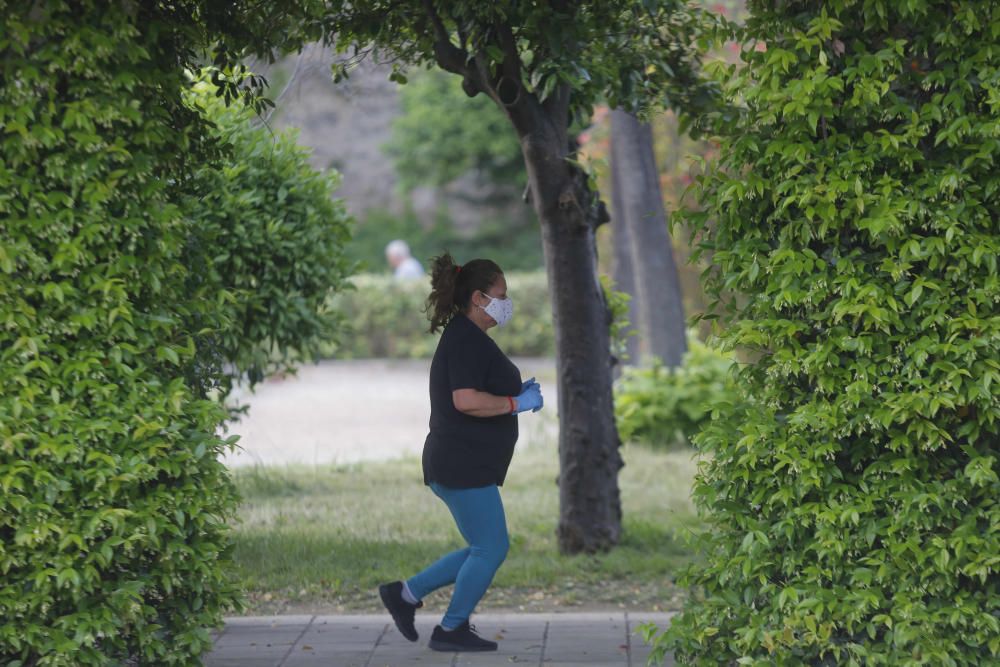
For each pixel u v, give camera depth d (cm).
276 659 1153
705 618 961
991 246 876
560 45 1245
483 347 1114
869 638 930
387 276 4941
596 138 2955
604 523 1600
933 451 901
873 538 901
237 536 1686
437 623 1288
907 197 890
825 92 880
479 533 1132
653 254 2784
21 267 897
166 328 934
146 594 971
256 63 1428
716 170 952
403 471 2380
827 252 925
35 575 891
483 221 6575
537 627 1265
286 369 1866
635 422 2581
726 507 957
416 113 5969
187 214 1048
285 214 1611
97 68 887
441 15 1306
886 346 898
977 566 879
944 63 905
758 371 965
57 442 885
